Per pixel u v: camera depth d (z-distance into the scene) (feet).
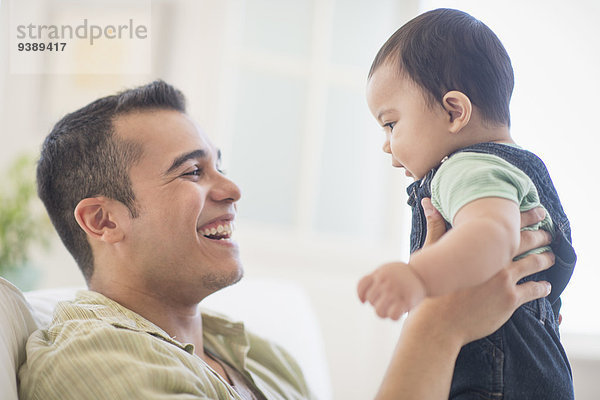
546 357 2.75
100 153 3.73
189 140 3.88
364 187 10.07
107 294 3.77
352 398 9.74
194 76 9.52
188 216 3.68
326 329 9.76
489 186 2.39
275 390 4.13
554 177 9.28
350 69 9.87
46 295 4.50
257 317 6.02
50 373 2.86
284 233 9.76
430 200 2.91
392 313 1.98
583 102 9.25
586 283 9.25
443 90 2.87
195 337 3.96
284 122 9.89
